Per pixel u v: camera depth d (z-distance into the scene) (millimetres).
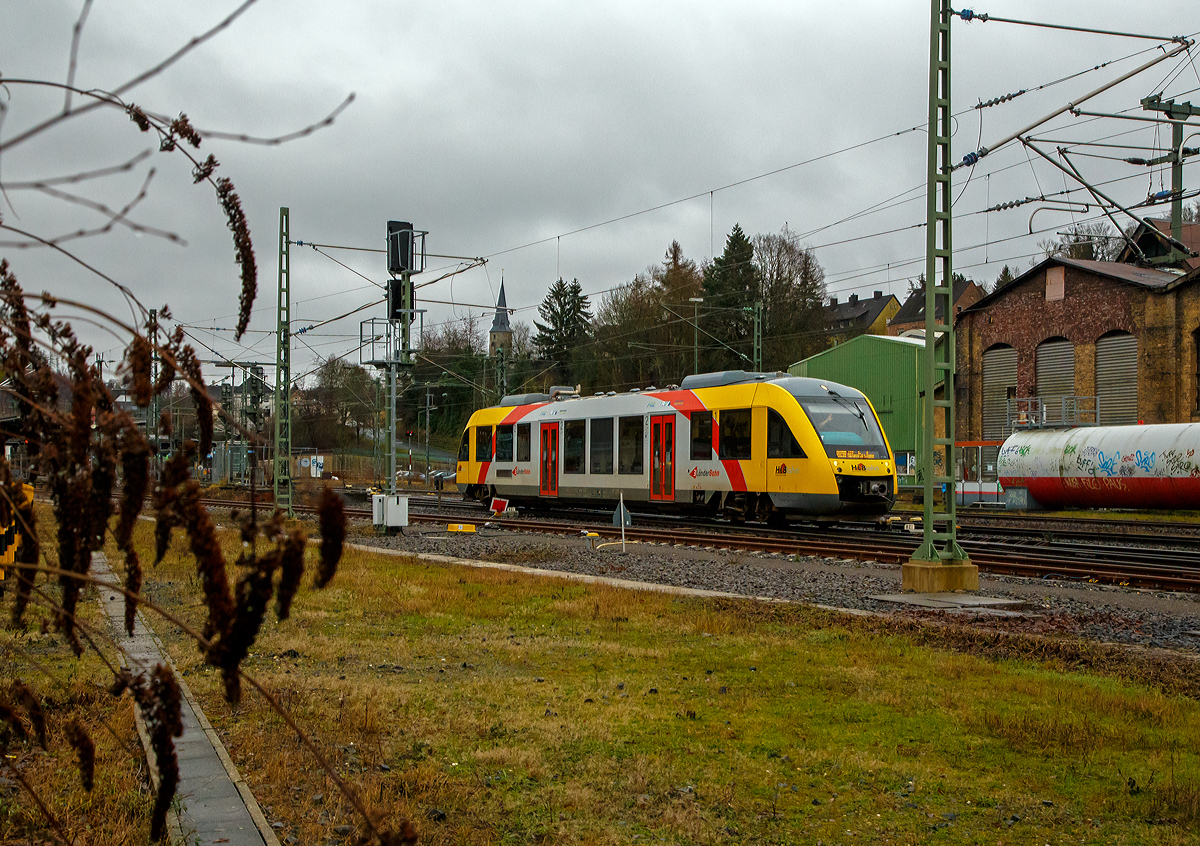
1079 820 5547
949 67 14227
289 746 6512
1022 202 23391
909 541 22391
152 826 2922
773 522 26219
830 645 10180
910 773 6246
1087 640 10609
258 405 37719
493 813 5543
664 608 12406
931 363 14461
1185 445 31828
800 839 5281
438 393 86375
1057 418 43844
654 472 28922
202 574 2715
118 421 2791
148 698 2930
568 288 97688
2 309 3150
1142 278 41000
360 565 17266
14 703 5715
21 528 3557
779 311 70000
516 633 10930
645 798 5785
